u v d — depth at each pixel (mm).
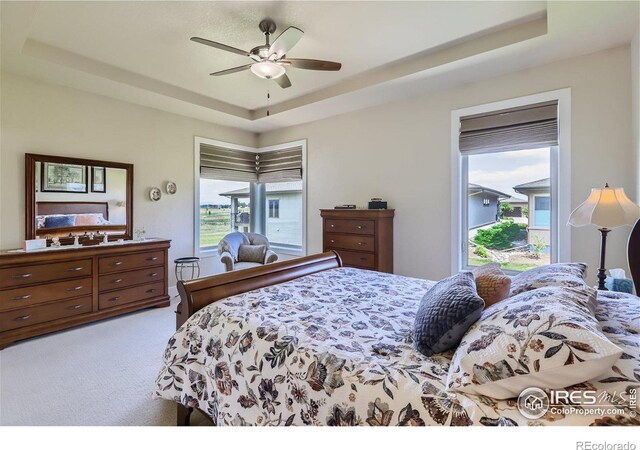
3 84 3018
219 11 2291
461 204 3465
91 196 3582
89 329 3084
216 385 1452
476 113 3281
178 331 1677
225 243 4398
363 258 3752
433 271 3621
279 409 1229
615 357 770
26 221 3146
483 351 976
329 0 2170
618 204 1954
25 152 3152
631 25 2262
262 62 2412
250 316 1545
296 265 2496
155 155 4199
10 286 2689
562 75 2799
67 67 2912
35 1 1977
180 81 3592
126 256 3475
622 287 2053
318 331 1400
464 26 2504
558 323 898
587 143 2697
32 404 1893
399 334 1405
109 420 1758
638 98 2322
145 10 2271
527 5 2234
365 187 4219
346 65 3184
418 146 3707
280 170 5289
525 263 3121
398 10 2285
